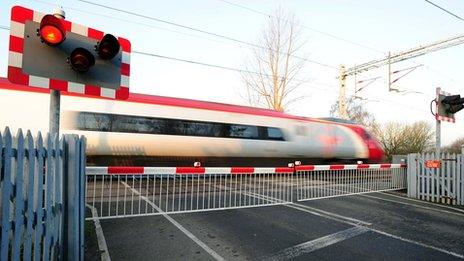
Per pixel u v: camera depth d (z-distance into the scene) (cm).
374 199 899
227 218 622
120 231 517
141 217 602
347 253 461
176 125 1149
